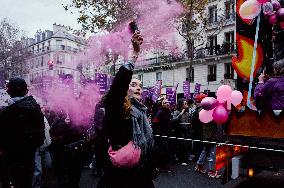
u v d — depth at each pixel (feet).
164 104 29.40
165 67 119.34
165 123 28.91
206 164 31.76
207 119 16.29
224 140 15.35
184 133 33.35
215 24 105.19
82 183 24.31
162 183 23.65
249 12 16.51
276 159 13.99
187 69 113.70
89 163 30.50
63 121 24.75
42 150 20.67
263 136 14.33
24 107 13.64
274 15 17.16
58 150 24.41
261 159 14.38
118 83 8.95
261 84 16.69
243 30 18.12
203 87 109.19
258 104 16.33
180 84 115.55
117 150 9.12
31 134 13.67
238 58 18.12
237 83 18.17
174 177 25.82
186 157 33.01
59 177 24.43
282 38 17.62
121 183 9.43
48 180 25.76
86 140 21.45
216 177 25.35
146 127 9.82
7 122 13.37
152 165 9.87
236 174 14.56
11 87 14.11
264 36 18.17
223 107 15.51
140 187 9.55
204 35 105.60
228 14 104.01
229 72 103.71
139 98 10.06
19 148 13.50
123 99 9.03
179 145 32.81
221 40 105.91
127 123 9.18
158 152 10.25
